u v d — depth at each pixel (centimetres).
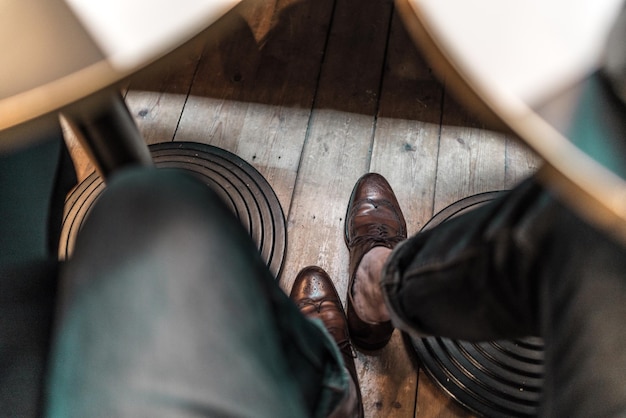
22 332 59
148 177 59
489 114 38
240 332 53
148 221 56
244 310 54
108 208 57
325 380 74
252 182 133
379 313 108
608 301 50
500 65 39
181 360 51
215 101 145
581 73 38
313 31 153
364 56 150
